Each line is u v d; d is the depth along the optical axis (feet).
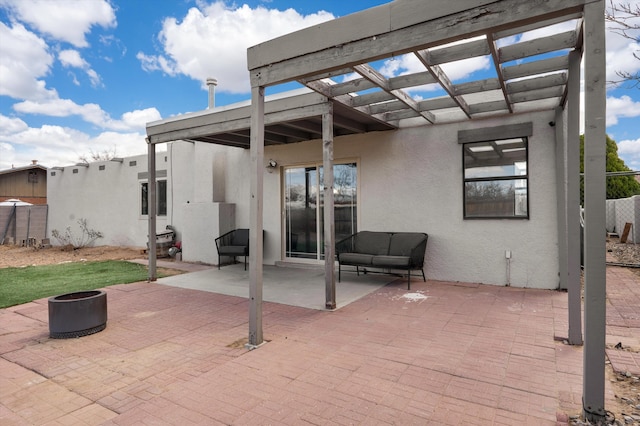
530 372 9.20
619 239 38.93
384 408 7.68
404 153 21.68
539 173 18.13
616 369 9.27
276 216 27.20
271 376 9.32
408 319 13.82
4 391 9.07
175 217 35.27
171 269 26.89
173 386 9.02
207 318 14.80
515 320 13.34
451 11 8.66
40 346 12.01
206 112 21.26
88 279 23.16
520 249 18.65
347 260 20.20
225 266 27.68
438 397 8.09
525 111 18.31
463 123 19.89
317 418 7.37
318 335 12.32
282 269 25.36
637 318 13.37
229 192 30.14
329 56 10.61
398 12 9.43
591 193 6.84
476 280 19.74
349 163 24.03
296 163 26.11
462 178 20.01
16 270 27.20
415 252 18.92
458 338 11.69
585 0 6.90
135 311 15.87
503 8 8.02
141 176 38.81
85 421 7.66
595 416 6.90
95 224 43.39
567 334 11.71
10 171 65.72
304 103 16.58
